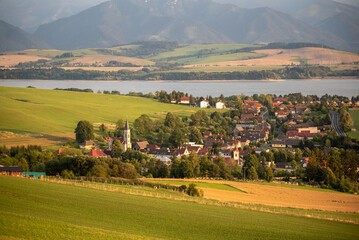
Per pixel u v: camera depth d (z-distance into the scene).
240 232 77.19
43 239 59.88
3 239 57.81
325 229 84.69
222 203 103.75
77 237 62.50
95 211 80.44
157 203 93.81
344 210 110.81
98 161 134.75
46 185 98.69
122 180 122.50
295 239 75.81
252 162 174.25
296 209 106.31
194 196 112.19
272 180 165.38
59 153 189.88
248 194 127.81
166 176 161.00
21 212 72.50
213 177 163.88
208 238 72.06
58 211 76.88
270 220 88.56
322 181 161.00
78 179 120.56
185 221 80.75
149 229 73.31
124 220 76.88
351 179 173.88
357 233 83.44
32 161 157.62
